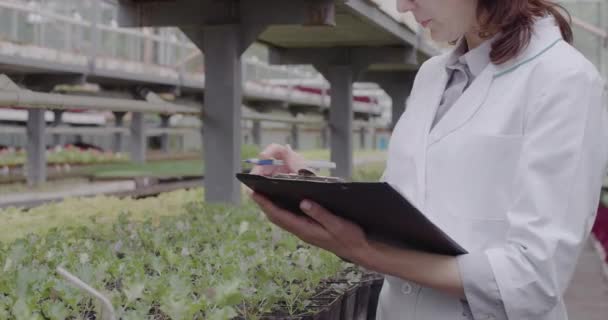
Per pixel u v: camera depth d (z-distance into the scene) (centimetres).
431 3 161
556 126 148
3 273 226
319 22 472
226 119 504
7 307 195
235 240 314
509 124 158
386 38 707
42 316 192
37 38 723
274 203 159
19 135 1209
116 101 412
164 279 221
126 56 843
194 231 348
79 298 200
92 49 681
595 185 149
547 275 143
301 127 1388
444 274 149
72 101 370
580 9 1421
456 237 162
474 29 168
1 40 553
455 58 178
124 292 205
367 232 156
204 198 512
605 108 154
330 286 280
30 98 340
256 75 1189
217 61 503
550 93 150
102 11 818
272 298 229
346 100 788
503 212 159
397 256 152
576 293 650
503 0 157
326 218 149
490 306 148
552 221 144
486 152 159
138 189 666
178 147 1420
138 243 323
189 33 512
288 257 305
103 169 749
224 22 497
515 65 160
